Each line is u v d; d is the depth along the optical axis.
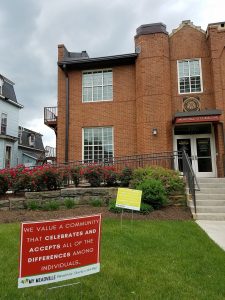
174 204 9.73
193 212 8.75
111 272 4.04
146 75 14.95
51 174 10.46
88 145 15.62
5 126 25.94
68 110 15.91
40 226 2.83
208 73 15.17
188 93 15.15
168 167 13.89
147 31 15.35
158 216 8.30
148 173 10.47
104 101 15.80
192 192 9.13
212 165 14.41
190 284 3.75
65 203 9.67
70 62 15.80
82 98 16.06
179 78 15.44
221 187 10.48
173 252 5.03
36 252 2.79
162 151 14.21
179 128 14.99
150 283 3.73
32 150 32.50
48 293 3.39
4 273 3.98
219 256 4.89
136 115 15.27
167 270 4.19
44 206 9.50
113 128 15.52
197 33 15.66
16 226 6.73
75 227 3.04
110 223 7.04
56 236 2.91
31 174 10.42
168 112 14.70
